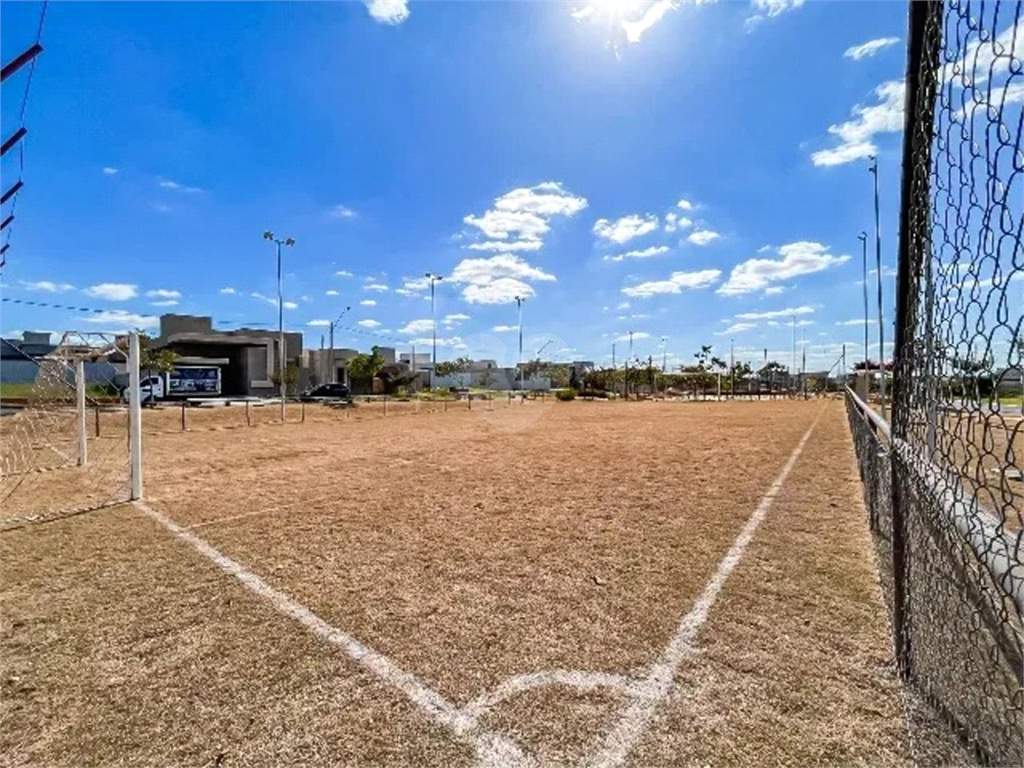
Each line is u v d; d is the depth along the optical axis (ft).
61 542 16.35
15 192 10.71
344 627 10.49
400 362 212.84
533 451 37.04
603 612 11.02
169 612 11.25
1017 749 4.15
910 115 5.81
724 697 7.95
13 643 9.92
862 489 22.20
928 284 5.39
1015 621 3.97
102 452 37.09
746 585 12.34
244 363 151.23
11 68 9.18
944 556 5.81
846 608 10.98
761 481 25.13
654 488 23.72
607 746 6.94
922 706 6.80
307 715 7.70
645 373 201.36
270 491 23.86
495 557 14.61
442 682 8.52
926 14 5.19
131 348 22.88
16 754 6.92
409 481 26.02
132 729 7.40
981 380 3.98
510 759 6.75
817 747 6.75
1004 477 3.73
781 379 208.44
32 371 90.22
